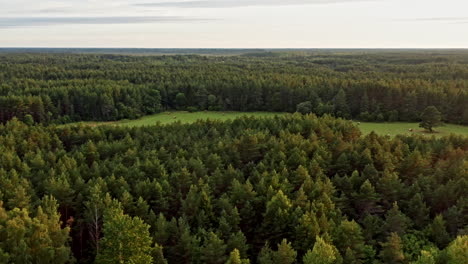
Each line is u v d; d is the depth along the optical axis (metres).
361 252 51.00
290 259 46.44
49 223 48.09
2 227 46.53
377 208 63.06
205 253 48.19
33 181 70.00
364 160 76.62
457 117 132.62
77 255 58.84
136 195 64.31
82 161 81.25
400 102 139.00
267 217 57.06
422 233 55.53
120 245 42.44
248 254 54.97
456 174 68.38
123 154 85.81
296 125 99.62
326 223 52.50
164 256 52.72
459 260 44.00
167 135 98.81
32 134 98.19
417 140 90.88
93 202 57.31
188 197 60.16
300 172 69.00
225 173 70.31
